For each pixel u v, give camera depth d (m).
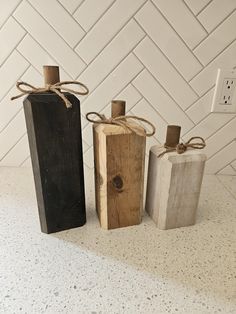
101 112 0.75
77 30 0.65
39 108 0.43
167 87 0.72
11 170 0.81
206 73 0.70
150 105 0.74
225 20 0.64
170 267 0.46
